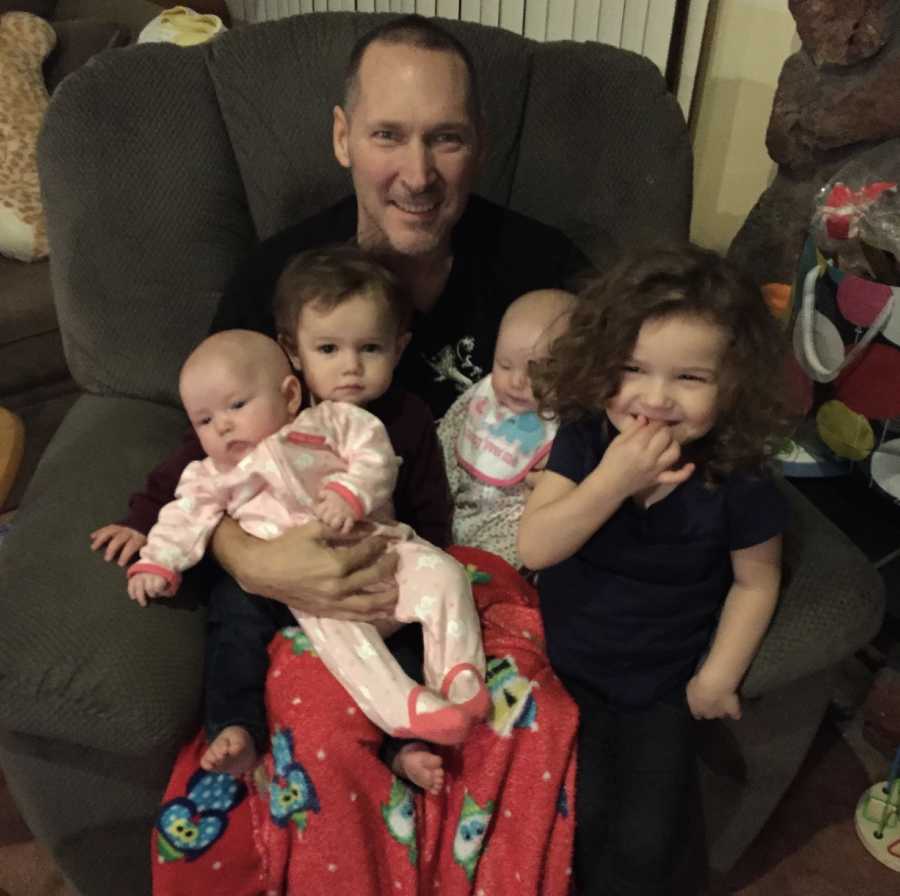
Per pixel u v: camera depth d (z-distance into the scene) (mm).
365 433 1051
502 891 976
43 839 1091
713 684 1005
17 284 1952
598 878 1021
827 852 1356
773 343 983
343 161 1275
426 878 984
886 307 1185
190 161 1314
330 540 1025
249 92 1327
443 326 1313
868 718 1479
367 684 958
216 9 2594
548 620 1104
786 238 1627
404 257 1252
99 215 1290
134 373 1340
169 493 1107
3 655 928
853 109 1451
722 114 1809
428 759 943
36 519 1100
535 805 975
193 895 988
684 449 1024
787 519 1001
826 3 1409
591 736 1044
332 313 1056
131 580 1015
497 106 1353
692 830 1136
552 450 1080
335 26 1332
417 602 1000
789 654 1002
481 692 961
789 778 1141
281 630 1058
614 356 958
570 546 1023
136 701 922
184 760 992
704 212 1930
